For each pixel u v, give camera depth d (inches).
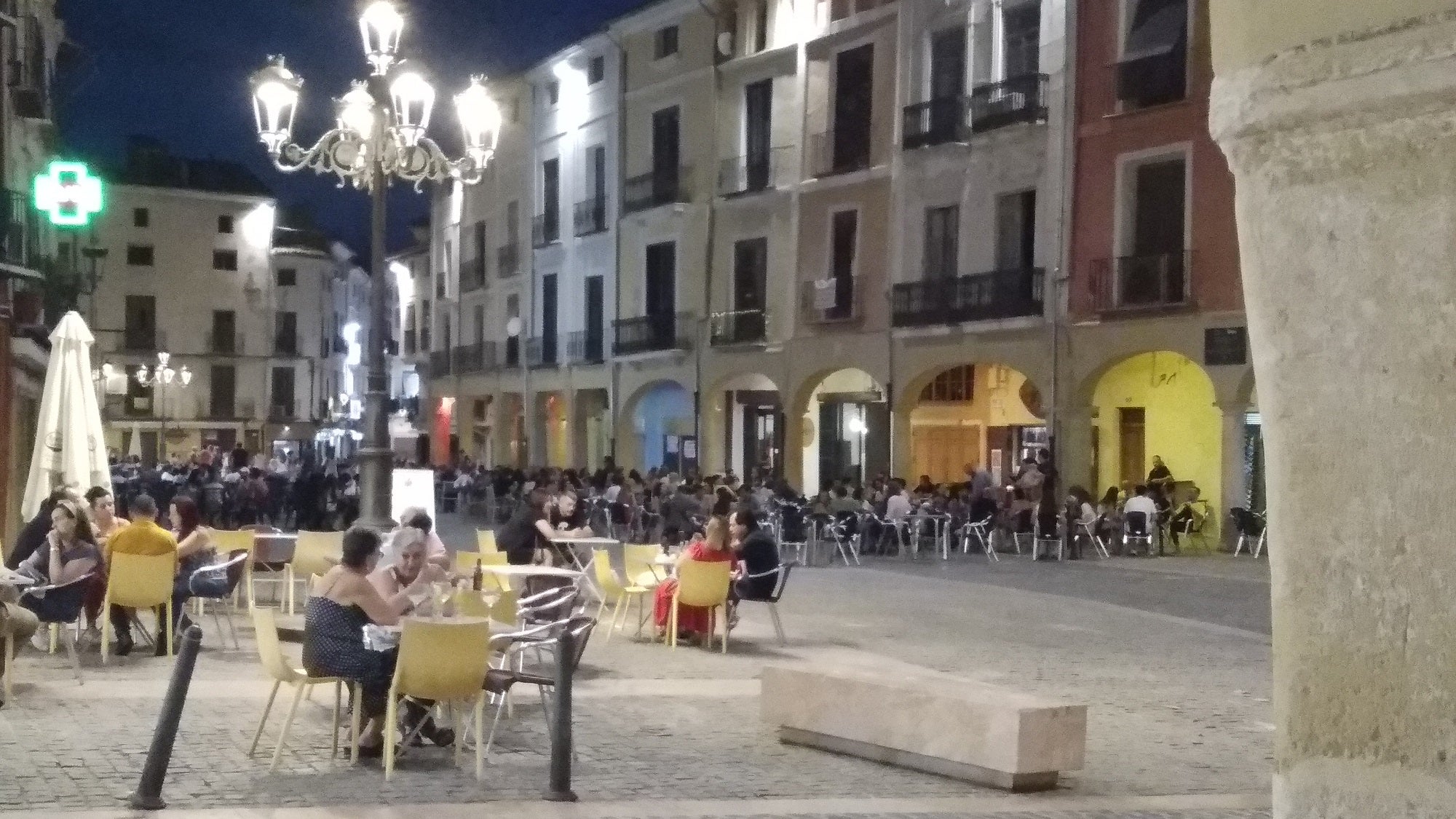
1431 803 84.0
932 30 1196.5
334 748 333.4
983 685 357.1
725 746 364.2
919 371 1202.6
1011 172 1124.5
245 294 2684.5
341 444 3061.0
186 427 2640.3
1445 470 83.7
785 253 1352.1
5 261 827.4
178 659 287.9
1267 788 334.6
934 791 318.7
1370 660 87.4
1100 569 935.0
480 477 1587.1
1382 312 86.8
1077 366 1075.3
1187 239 1003.9
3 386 825.5
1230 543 1008.9
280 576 668.1
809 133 1326.3
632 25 1556.3
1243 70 94.6
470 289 1969.7
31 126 1061.8
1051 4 1096.2
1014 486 1098.7
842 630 618.5
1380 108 85.4
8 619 389.1
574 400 1696.6
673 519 1003.3
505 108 1879.9
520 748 356.5
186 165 2652.6
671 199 1482.5
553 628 397.1
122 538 468.8
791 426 1339.8
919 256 1205.1
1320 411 90.4
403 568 383.9
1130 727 409.1
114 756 329.4
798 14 1341.0
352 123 600.4
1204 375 1051.3
